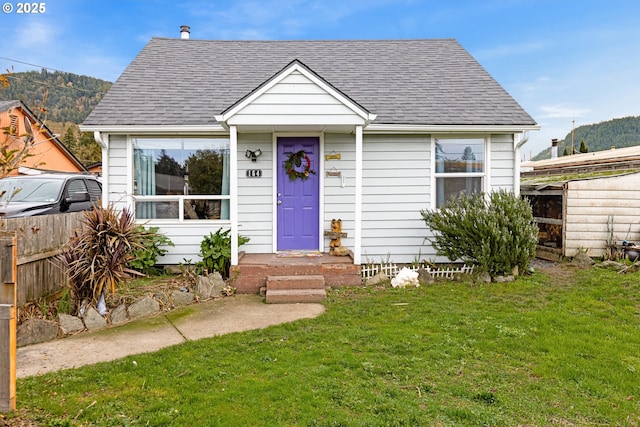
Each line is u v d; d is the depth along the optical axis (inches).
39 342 188.2
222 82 372.5
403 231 339.3
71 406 125.3
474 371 152.4
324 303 250.2
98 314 211.3
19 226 220.4
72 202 340.8
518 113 337.1
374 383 141.6
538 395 134.6
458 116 331.3
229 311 236.4
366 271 313.9
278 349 173.6
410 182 338.3
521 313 221.8
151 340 189.9
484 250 286.8
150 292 263.6
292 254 327.9
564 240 371.6
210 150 337.7
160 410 123.3
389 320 213.3
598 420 121.0
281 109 283.7
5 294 121.0
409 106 341.4
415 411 122.7
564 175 569.0
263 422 116.7
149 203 332.5
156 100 343.0
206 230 334.3
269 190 338.3
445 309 231.3
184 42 432.1
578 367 154.7
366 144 338.0
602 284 279.0
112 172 327.9
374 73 389.7
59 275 258.8
